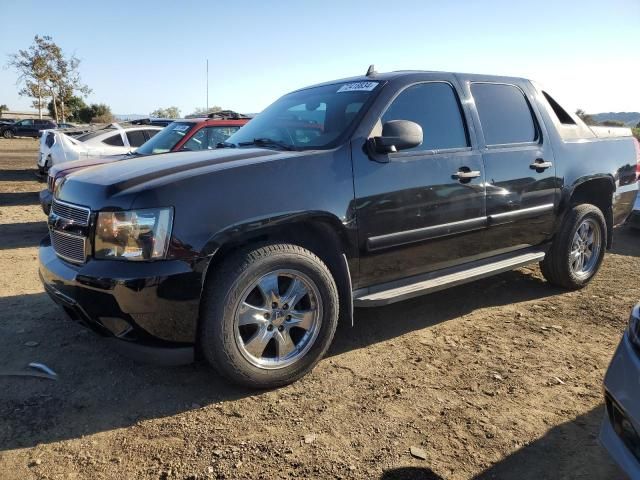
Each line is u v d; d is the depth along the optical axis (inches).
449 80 163.9
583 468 100.0
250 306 122.1
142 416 117.0
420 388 129.3
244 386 125.3
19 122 1635.1
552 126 187.0
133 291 110.4
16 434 109.6
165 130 339.0
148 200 112.5
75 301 117.0
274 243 125.8
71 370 136.9
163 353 117.3
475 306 186.5
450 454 104.2
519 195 172.1
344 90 158.7
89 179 126.1
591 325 168.7
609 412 88.7
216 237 115.8
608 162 203.0
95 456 103.2
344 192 132.7
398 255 145.8
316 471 99.1
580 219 193.3
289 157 129.1
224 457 103.1
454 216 154.7
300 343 130.7
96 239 115.4
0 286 203.3
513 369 139.0
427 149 151.6
